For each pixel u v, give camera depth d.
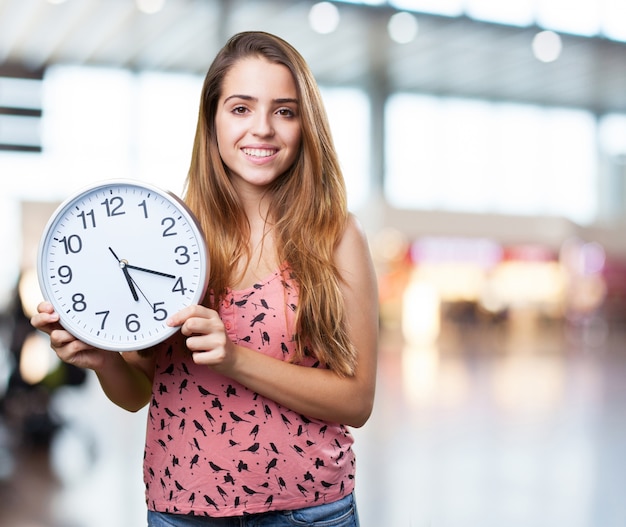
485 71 16.39
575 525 3.76
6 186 14.76
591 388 8.70
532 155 20.22
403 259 17.45
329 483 1.48
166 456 1.48
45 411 5.72
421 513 3.90
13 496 4.18
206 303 1.49
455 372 10.17
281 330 1.46
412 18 12.55
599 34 13.76
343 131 18.20
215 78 1.51
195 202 1.56
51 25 12.72
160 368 1.50
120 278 1.39
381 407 7.13
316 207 1.51
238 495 1.44
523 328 19.08
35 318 1.38
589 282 20.06
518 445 5.53
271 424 1.44
